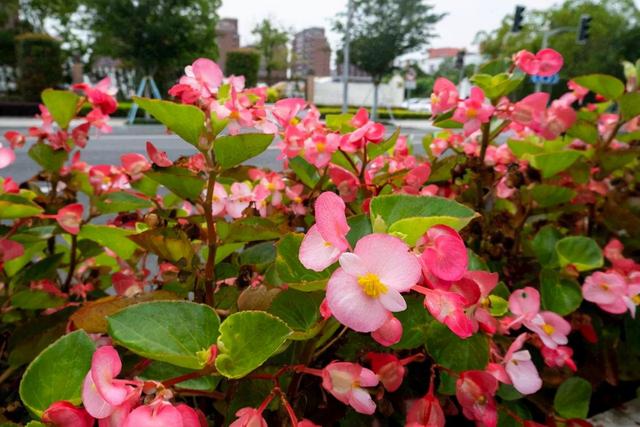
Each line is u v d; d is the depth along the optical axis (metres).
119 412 0.57
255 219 0.98
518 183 1.47
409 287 0.61
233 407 0.82
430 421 0.81
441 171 1.43
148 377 0.74
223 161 0.88
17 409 1.04
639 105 1.55
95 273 1.53
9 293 1.29
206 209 0.91
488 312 0.90
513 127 1.59
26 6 21.89
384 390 0.92
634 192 1.75
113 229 1.11
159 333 0.67
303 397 0.84
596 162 1.68
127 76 24.66
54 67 18.47
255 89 1.21
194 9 20.03
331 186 1.50
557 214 1.74
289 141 1.24
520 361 0.89
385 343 0.68
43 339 1.03
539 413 1.30
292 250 0.81
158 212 1.12
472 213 0.78
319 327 0.70
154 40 19.25
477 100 1.30
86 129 1.43
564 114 1.37
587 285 1.18
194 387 0.74
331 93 29.97
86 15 22.20
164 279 1.04
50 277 1.33
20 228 1.30
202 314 0.70
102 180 1.41
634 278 1.19
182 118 0.85
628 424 1.30
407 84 24.34
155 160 0.94
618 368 1.41
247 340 0.65
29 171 6.55
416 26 23.28
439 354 0.87
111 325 0.65
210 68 1.04
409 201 0.81
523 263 1.43
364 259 0.62
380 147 1.29
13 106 16.33
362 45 23.36
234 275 1.09
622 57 27.27
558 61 1.35
